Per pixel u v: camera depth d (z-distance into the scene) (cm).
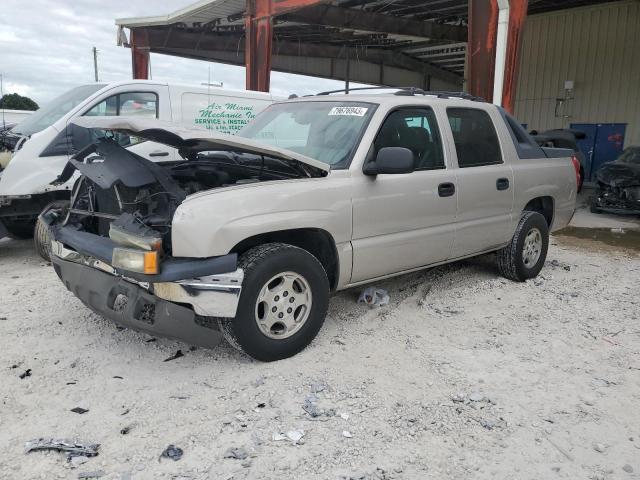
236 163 450
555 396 354
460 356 409
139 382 357
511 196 565
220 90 834
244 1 1358
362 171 423
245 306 360
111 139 398
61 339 422
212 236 340
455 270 638
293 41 2095
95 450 284
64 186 647
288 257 376
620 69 1891
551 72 2048
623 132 1909
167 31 1759
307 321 396
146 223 353
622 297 566
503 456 292
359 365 387
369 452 291
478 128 544
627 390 365
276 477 269
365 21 1627
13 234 780
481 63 854
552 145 1670
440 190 482
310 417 320
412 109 476
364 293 516
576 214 1242
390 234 447
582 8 1944
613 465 287
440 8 1606
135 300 351
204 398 338
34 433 298
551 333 460
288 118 497
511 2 819
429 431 312
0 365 376
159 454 284
